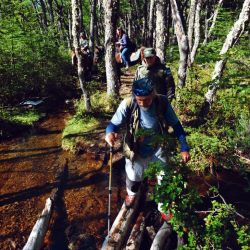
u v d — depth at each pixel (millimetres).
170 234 3947
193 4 12383
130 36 32531
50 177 5883
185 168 3086
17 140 7555
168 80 4898
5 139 7590
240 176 5246
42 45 12320
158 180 3893
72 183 5656
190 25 12875
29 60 11109
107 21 8539
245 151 5219
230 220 3383
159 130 3639
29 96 10594
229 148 4969
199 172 5266
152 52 4809
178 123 3652
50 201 4832
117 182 5621
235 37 5762
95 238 4344
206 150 5129
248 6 5469
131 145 3764
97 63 16250
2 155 6785
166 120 3631
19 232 4523
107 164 6176
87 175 5883
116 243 3908
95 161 6332
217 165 5316
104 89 11875
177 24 7051
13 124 8203
